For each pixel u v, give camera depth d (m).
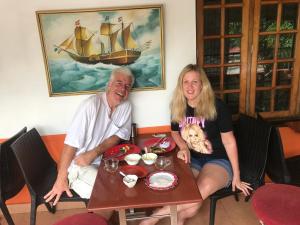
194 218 2.29
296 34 2.36
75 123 1.95
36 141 2.11
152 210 2.08
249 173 2.03
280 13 2.29
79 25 2.09
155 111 2.34
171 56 2.22
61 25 2.08
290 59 2.41
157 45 2.17
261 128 1.95
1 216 2.46
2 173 1.88
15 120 2.28
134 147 2.00
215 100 1.98
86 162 1.93
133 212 2.03
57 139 2.34
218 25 2.29
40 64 2.17
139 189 1.48
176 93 2.06
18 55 2.14
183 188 1.47
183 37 2.19
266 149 1.88
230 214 2.32
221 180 1.89
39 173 2.04
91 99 2.00
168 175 1.59
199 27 2.27
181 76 2.00
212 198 1.90
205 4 2.24
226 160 2.04
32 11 2.06
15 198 2.47
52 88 2.21
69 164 1.93
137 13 2.10
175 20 2.15
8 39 2.11
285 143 2.46
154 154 1.85
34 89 2.22
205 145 2.05
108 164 1.69
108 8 2.07
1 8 2.04
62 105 2.26
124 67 2.12
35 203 1.91
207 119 1.98
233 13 2.29
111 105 2.09
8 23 2.07
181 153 1.88
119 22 2.11
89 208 1.33
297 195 1.57
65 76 2.19
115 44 2.15
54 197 1.90
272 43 2.38
